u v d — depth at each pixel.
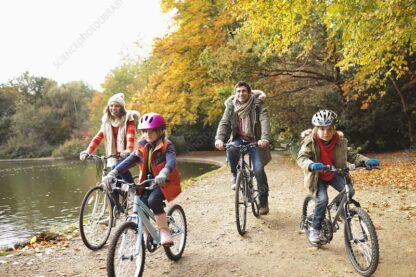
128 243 3.89
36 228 10.81
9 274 4.39
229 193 9.10
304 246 5.00
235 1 9.18
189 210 7.44
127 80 40.72
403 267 4.18
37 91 74.50
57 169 32.25
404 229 5.48
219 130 6.11
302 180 10.78
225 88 17.17
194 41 20.33
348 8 7.12
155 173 4.11
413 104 16.62
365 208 6.80
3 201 16.06
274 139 19.73
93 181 21.00
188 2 20.45
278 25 8.08
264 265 4.47
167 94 23.11
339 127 17.14
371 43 7.37
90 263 4.71
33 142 62.34
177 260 4.70
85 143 48.00
